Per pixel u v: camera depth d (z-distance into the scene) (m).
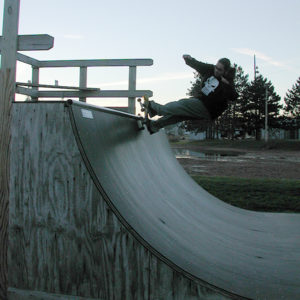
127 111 6.43
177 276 2.39
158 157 5.61
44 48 3.22
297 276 2.89
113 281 2.53
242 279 2.61
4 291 2.81
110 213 2.56
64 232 2.68
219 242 3.52
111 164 3.12
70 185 2.69
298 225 5.25
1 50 3.22
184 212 4.07
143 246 2.46
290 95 51.91
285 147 36.84
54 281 2.69
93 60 6.30
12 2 3.24
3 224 2.87
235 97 4.05
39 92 6.57
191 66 4.17
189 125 60.81
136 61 6.27
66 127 2.75
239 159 21.16
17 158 2.86
